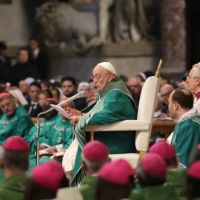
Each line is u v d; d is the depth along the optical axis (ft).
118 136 82.79
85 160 59.36
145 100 82.12
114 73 83.61
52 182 52.42
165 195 52.80
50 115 99.35
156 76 82.79
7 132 102.27
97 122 80.74
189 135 77.15
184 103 79.20
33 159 93.81
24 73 159.02
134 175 55.98
